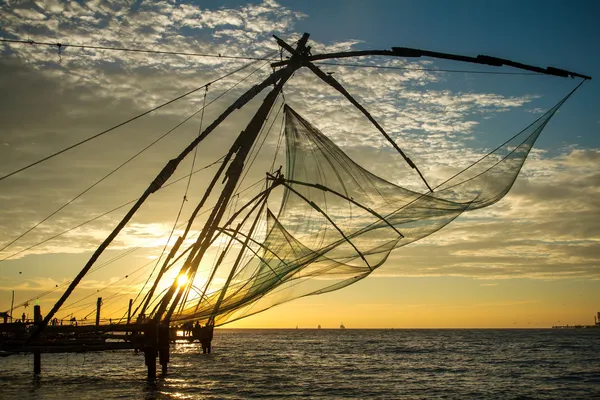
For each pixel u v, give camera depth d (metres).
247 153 21.86
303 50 21.44
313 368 45.50
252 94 21.08
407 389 31.88
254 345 100.19
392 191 18.59
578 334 183.12
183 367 44.47
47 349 23.17
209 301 23.70
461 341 117.50
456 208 16.88
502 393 30.66
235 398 26.47
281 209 20.91
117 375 36.03
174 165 20.23
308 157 20.53
